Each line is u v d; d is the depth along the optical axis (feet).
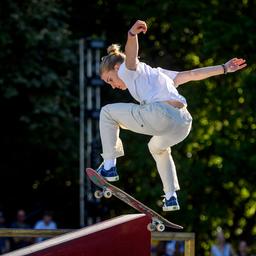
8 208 133.18
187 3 122.31
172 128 44.96
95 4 134.31
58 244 43.19
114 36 134.21
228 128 122.42
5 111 126.41
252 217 126.31
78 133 127.44
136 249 44.83
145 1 125.18
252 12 123.85
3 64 123.85
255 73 119.03
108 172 45.75
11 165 131.13
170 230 123.03
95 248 43.86
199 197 123.75
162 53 130.93
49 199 133.49
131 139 124.57
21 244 103.24
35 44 122.83
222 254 105.60
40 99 124.57
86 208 114.21
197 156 124.36
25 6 125.90
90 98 114.42
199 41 126.72
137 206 45.96
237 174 121.80
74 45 129.29
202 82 123.54
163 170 47.24
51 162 130.93
